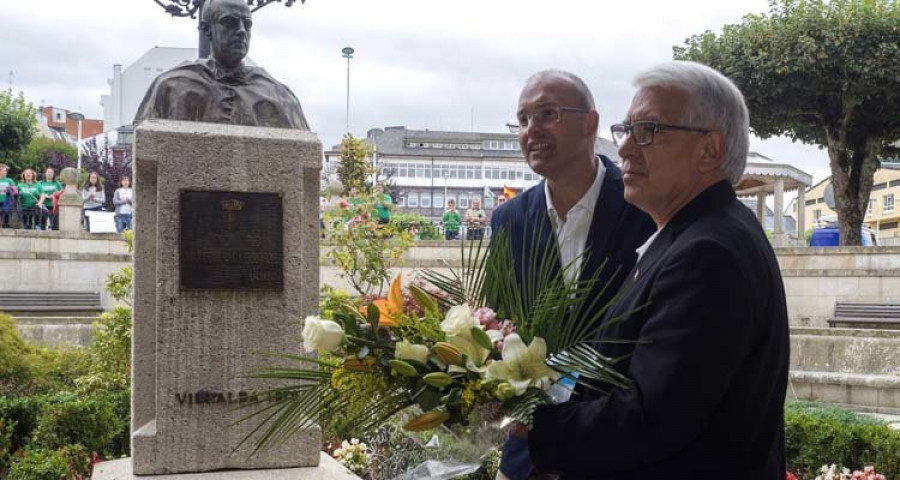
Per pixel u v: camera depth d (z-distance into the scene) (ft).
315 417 8.63
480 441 7.66
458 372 7.24
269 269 14.82
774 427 7.20
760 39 76.69
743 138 7.72
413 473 9.06
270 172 14.89
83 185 78.43
